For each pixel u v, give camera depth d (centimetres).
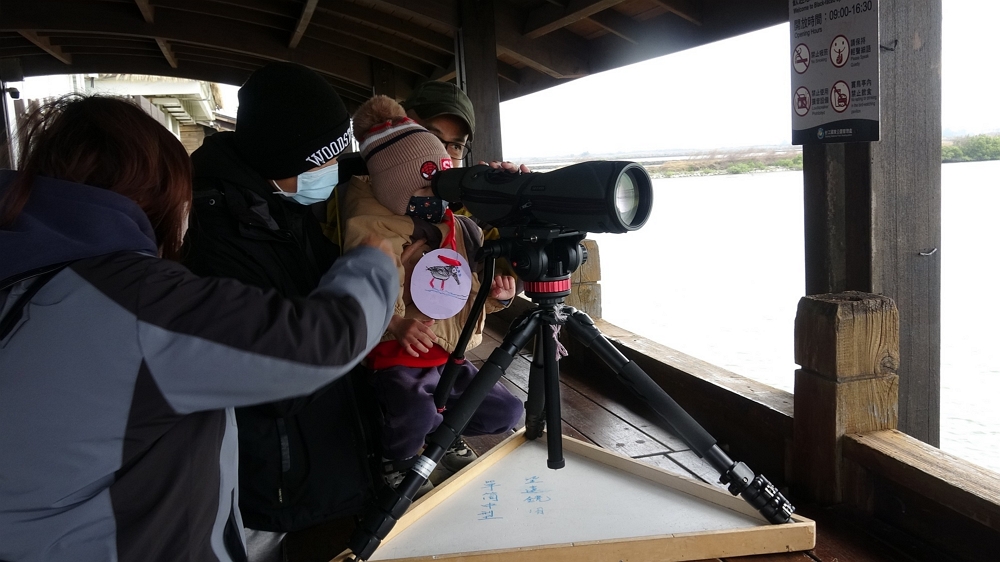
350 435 161
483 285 154
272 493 155
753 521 160
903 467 160
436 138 166
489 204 146
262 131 144
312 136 145
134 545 86
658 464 216
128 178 93
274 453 153
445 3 420
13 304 83
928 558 158
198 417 94
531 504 171
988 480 149
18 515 83
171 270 89
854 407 178
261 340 86
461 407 150
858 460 174
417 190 159
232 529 107
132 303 83
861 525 173
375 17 488
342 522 189
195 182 146
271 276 148
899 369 204
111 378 83
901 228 196
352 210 166
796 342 189
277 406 142
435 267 164
